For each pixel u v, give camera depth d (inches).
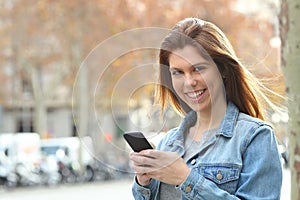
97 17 1042.7
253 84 119.3
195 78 106.6
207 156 111.7
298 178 100.4
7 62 1184.8
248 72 118.8
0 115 1194.0
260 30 987.3
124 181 956.0
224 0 962.1
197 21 115.4
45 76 1332.4
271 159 108.4
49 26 1086.4
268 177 108.0
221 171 109.7
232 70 117.0
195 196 104.8
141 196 116.5
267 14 992.2
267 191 107.5
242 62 129.4
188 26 114.1
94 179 949.8
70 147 986.1
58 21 1077.1
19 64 1213.1
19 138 980.6
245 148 110.1
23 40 1123.9
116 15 1016.2
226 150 110.9
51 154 997.8
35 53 1131.9
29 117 1620.3
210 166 110.7
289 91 101.0
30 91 1574.8
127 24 1002.1
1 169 906.7
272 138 110.5
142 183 114.0
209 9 941.8
